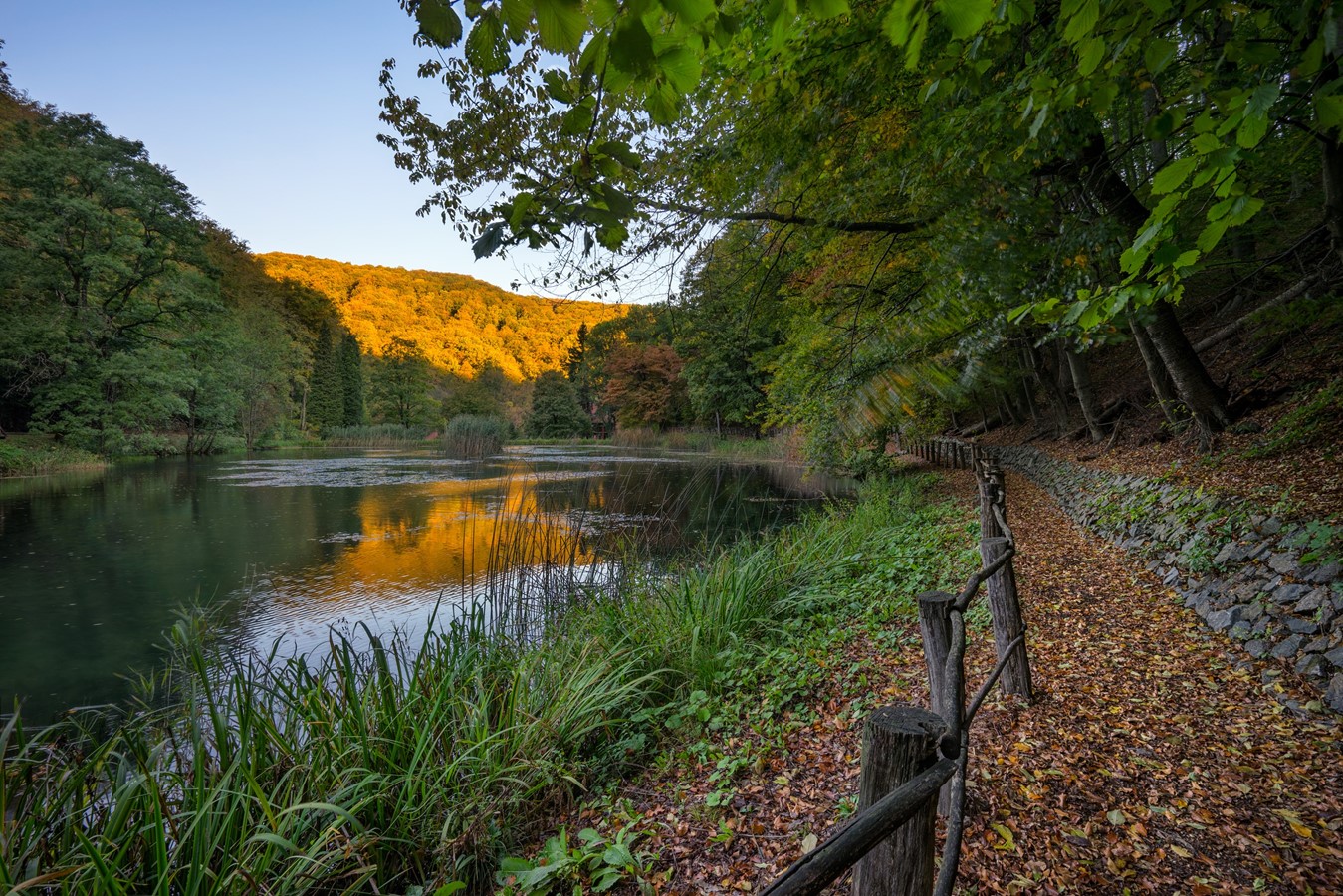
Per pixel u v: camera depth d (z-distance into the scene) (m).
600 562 7.38
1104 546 6.56
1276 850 2.18
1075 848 2.30
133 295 30.39
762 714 3.73
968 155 4.05
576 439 51.16
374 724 3.34
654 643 4.54
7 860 2.11
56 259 26.67
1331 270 6.53
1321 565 3.53
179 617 7.10
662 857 2.67
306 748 3.08
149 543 10.98
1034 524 8.31
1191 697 3.21
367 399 63.66
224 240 49.44
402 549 10.55
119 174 28.48
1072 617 4.59
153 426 31.48
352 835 2.76
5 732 2.26
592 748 3.78
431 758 3.16
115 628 6.86
